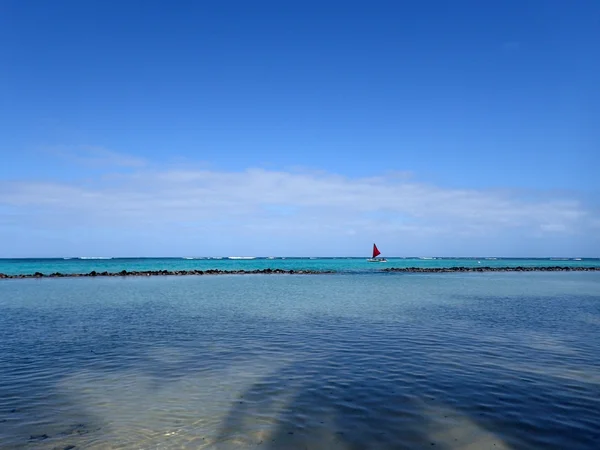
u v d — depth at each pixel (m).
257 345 15.52
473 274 79.00
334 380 11.30
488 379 11.38
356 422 8.52
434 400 9.75
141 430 8.17
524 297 33.88
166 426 8.35
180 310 25.31
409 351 14.58
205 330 18.58
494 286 46.38
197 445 7.55
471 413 8.98
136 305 27.92
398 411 9.09
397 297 33.38
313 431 8.09
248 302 29.73
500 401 9.70
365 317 22.52
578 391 10.39
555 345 15.52
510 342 16.05
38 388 10.66
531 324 20.23
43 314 23.56
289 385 10.88
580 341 16.23
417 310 25.39
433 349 14.87
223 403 9.59
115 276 66.50
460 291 39.31
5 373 11.95
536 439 7.77
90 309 25.81
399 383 11.03
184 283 50.34
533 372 12.04
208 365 12.78
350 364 12.90
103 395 10.13
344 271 85.31
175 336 17.22
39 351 14.57
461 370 12.23
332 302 29.69
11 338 16.81
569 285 48.94
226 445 7.54
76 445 7.55
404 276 68.25
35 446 7.51
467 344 15.70
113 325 19.88
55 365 12.78
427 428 8.23
